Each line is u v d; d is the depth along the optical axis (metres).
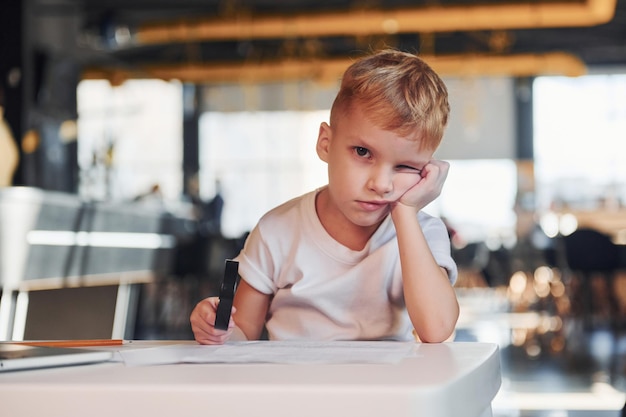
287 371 0.65
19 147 7.27
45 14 13.19
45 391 0.57
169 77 15.09
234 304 1.29
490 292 13.46
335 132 1.06
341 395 0.54
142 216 5.76
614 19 14.73
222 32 12.83
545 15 11.92
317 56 15.26
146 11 14.72
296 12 12.55
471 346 0.88
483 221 17.05
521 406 4.25
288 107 17.64
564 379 5.23
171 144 17.66
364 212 1.07
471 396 0.64
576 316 9.05
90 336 1.55
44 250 4.36
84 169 8.79
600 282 11.50
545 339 7.68
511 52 15.79
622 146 16.53
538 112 16.91
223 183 17.70
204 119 17.81
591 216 15.48
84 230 4.77
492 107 17.06
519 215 15.27
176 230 6.91
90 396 0.57
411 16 12.20
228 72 15.02
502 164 17.03
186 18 12.90
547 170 16.86
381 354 0.79
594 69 16.58
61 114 10.30
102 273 5.09
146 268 6.05
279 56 16.19
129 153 17.22
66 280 4.62
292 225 1.24
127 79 14.19
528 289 10.77
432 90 1.02
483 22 12.25
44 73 9.99
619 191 16.50
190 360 0.74
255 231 1.27
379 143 1.01
